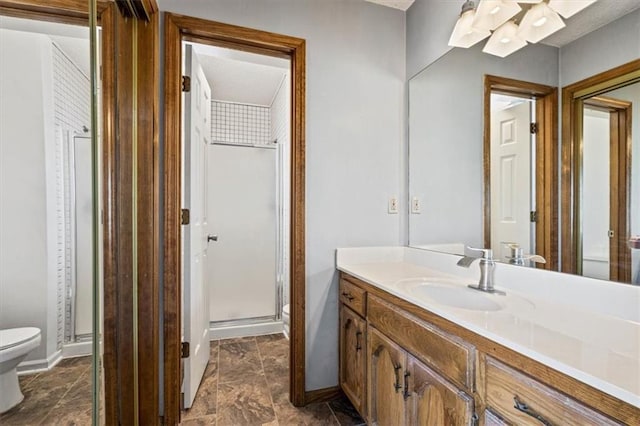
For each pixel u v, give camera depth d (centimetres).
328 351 191
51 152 117
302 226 184
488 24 147
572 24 117
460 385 97
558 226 121
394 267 183
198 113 198
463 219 166
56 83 119
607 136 106
